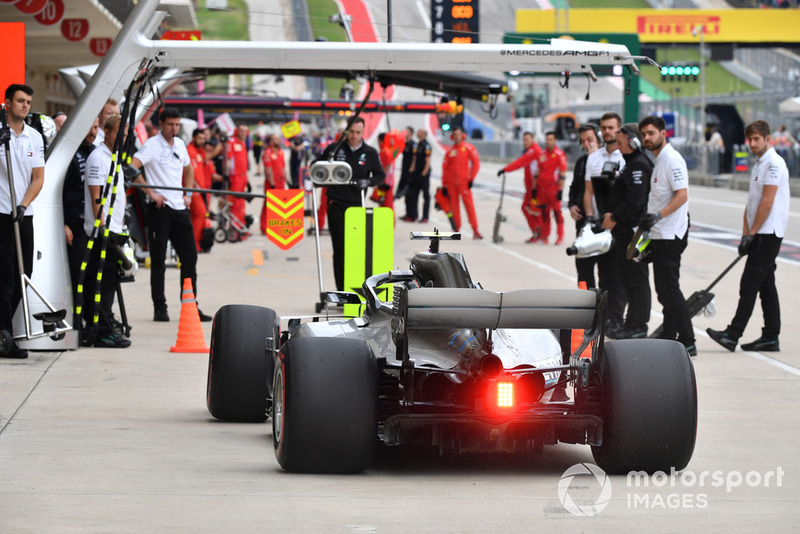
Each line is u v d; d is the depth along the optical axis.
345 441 12.26
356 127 27.16
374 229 24.28
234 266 37.03
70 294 21.97
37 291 20.59
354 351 12.41
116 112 24.25
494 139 159.75
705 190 81.38
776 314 22.77
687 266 37.31
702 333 25.30
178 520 10.80
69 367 19.75
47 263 21.31
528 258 39.72
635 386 12.38
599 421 12.40
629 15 126.38
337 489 12.05
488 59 20.34
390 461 13.59
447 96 33.06
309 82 171.25
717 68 198.38
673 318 22.19
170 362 20.50
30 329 20.61
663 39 129.00
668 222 21.88
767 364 21.30
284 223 26.06
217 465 13.17
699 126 116.62
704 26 127.88
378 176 27.41
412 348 13.38
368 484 12.31
